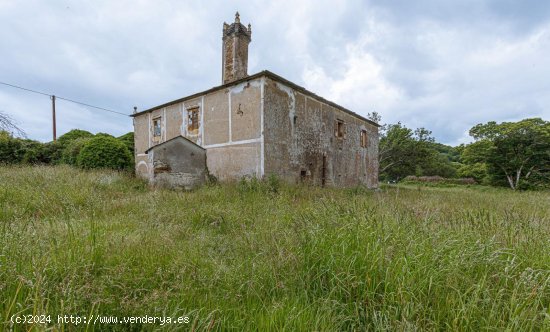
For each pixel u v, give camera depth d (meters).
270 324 1.54
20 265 1.80
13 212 3.68
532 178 20.33
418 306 1.66
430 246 2.25
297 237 2.72
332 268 2.12
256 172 8.82
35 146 13.00
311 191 7.63
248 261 2.46
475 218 3.26
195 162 9.02
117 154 12.07
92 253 2.21
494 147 21.83
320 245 2.38
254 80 9.02
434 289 1.83
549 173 20.16
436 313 1.69
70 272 1.81
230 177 9.63
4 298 1.53
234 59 11.34
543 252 2.33
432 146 22.91
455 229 2.88
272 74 8.83
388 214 3.12
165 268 2.22
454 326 1.51
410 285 1.84
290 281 2.07
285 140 9.56
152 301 1.65
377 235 2.39
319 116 11.41
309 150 10.74
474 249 2.29
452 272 1.90
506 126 21.89
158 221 3.99
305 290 1.96
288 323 1.54
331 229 2.71
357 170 14.23
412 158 22.38
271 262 2.31
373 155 16.06
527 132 20.45
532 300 1.65
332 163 12.14
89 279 1.79
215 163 10.20
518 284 1.76
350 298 1.87
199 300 1.76
